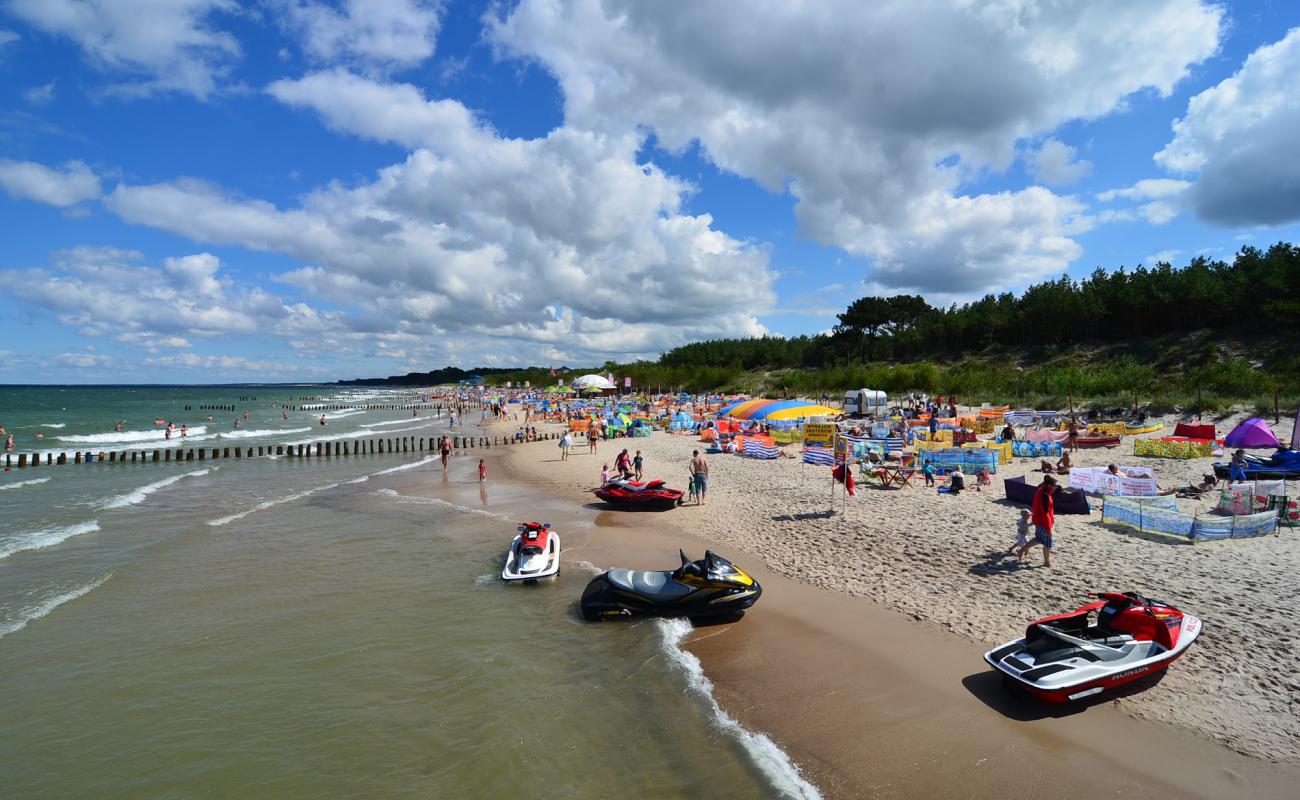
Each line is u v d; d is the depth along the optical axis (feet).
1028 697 24.68
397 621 36.42
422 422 233.76
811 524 53.31
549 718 25.54
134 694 28.27
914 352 333.62
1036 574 38.14
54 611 38.22
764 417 110.73
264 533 58.18
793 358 385.29
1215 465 63.46
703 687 27.30
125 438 168.86
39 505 74.28
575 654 31.63
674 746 23.25
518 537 46.34
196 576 45.06
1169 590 34.60
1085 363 242.99
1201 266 240.32
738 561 44.70
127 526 62.03
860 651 29.66
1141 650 25.03
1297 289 205.67
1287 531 46.32
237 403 417.08
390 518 64.64
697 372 355.77
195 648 32.99
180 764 23.16
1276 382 133.18
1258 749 21.09
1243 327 215.92
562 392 374.02
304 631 35.09
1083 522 50.11
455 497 76.64
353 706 27.02
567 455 113.29
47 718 26.35
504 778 21.72
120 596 40.91
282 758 23.41
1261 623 30.07
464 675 29.58
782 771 21.35
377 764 22.90
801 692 26.40
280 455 129.29
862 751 22.13
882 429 103.71
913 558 42.50
